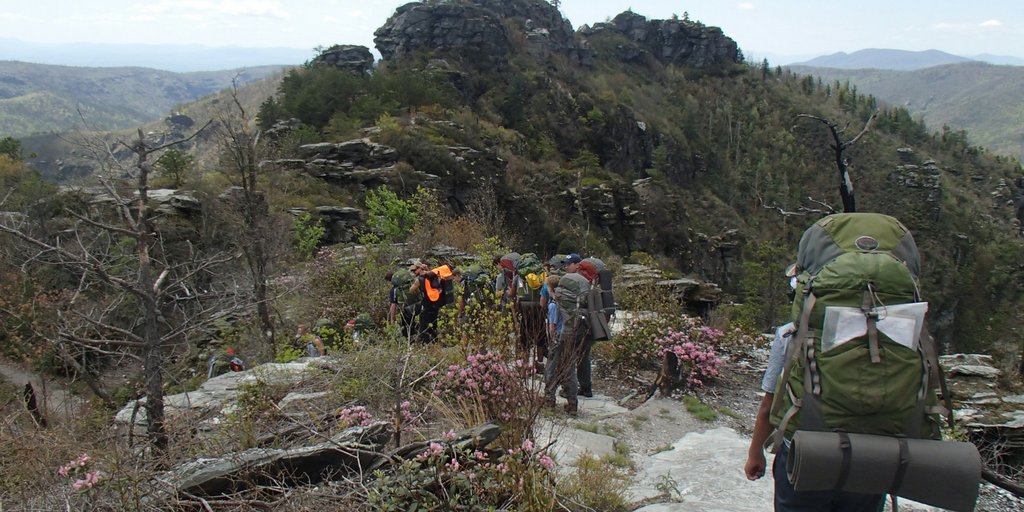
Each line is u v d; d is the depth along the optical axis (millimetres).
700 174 103875
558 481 4277
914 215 91312
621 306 11391
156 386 4461
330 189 32188
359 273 12898
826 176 102688
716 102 126688
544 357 7199
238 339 10031
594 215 58781
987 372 7184
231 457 3912
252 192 10992
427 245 17578
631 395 7301
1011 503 4633
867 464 2029
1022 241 102312
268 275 11234
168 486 3609
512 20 104188
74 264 4770
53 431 4207
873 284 2135
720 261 72125
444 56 81688
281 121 49688
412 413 5309
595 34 136000
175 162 22359
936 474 2002
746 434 6172
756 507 4176
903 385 2037
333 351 7051
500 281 8781
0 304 9898
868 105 137125
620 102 98500
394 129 40688
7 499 3631
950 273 75375
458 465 3590
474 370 5270
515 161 59906
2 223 5484
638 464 5066
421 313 8906
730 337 9312
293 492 3574
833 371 2096
